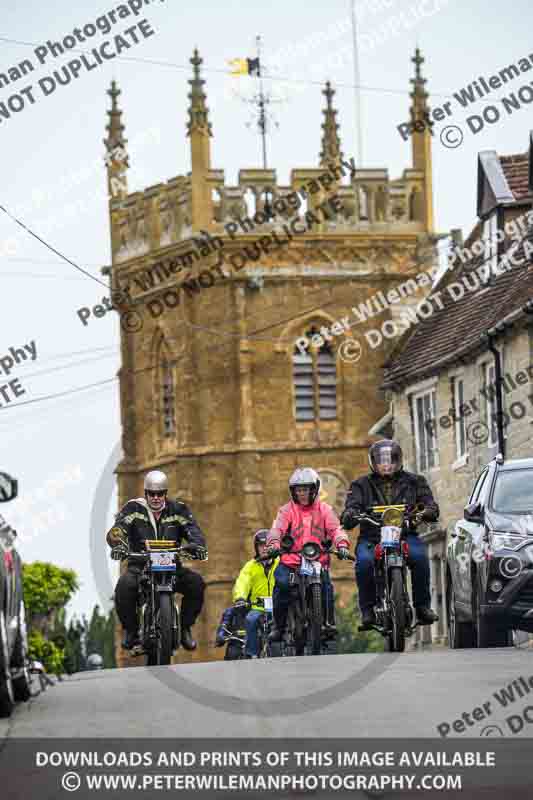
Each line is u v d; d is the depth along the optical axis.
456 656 56.94
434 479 167.88
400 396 177.00
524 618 68.44
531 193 153.50
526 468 73.81
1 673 42.25
